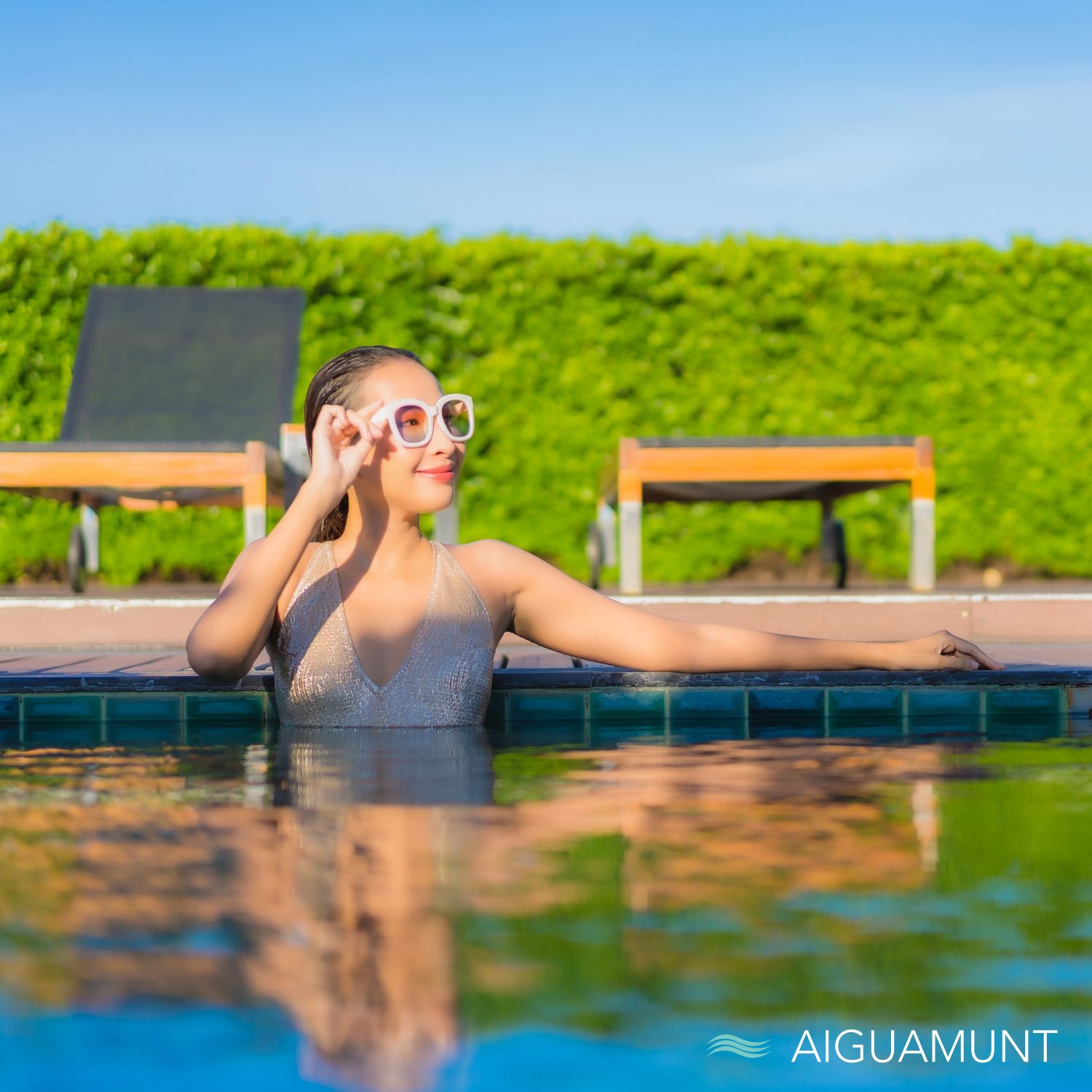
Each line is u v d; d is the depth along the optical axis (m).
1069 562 7.56
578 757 1.58
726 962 0.62
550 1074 0.48
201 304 6.30
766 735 1.92
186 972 0.60
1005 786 1.29
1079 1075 0.49
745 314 7.44
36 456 4.43
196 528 7.33
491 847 0.93
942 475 7.52
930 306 7.52
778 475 4.57
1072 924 0.70
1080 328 7.55
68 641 4.12
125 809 1.13
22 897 0.76
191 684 2.19
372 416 1.88
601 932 0.68
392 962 0.62
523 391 7.36
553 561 7.39
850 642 2.25
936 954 0.64
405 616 1.91
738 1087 0.47
